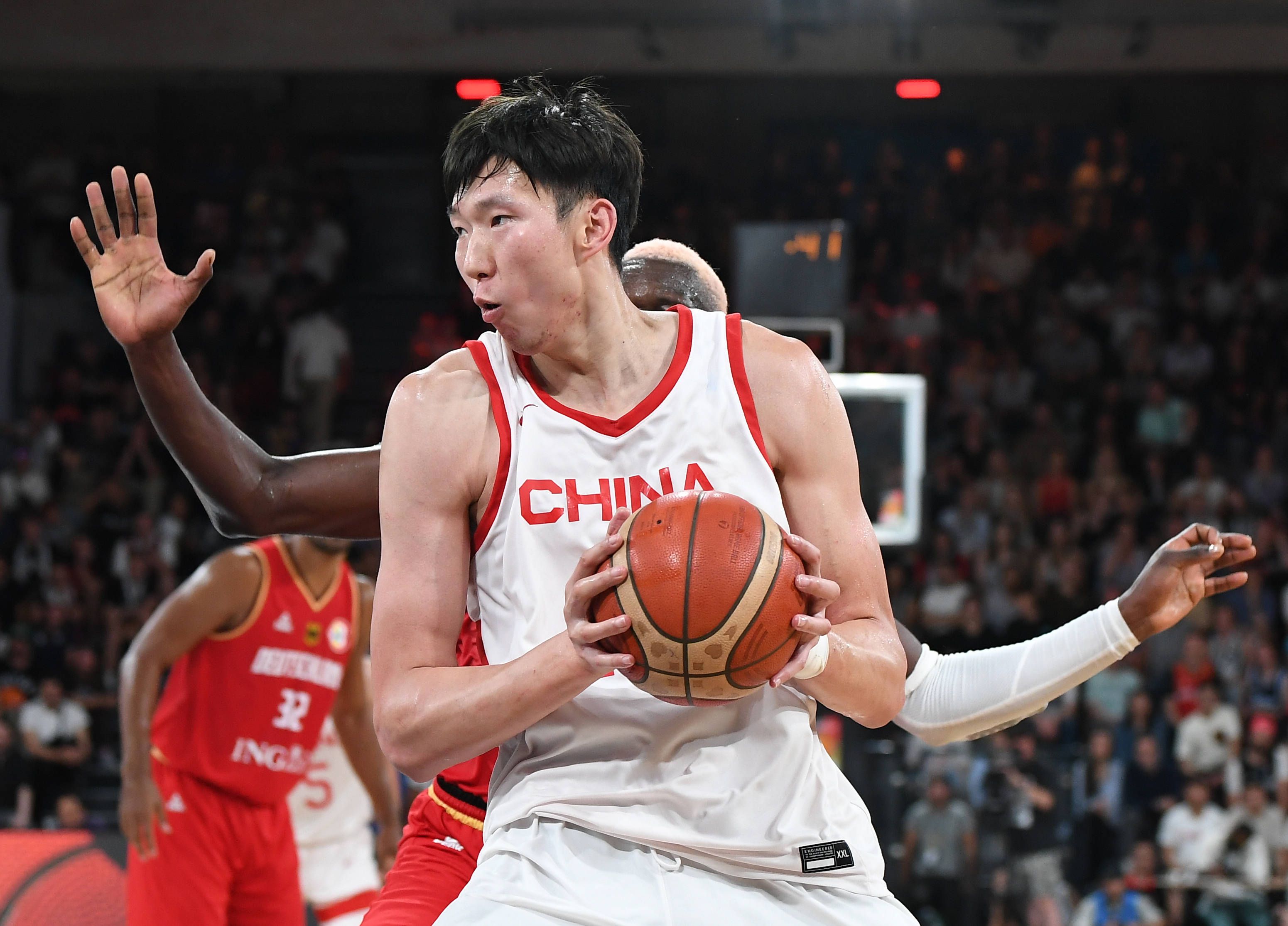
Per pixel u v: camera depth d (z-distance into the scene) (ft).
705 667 11.71
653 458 13.34
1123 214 103.55
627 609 11.71
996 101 111.75
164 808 29.89
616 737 13.19
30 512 84.28
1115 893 53.11
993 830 52.75
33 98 113.80
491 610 13.58
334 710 32.48
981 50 99.91
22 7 99.60
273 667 30.58
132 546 81.05
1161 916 53.06
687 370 13.57
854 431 44.37
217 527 17.12
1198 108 110.52
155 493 86.53
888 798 53.16
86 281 102.37
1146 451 87.71
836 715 53.57
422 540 13.32
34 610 74.84
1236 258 101.65
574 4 97.86
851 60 100.37
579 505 13.25
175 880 30.19
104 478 89.04
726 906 12.78
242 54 100.42
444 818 16.74
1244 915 53.06
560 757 13.30
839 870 13.20
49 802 62.75
